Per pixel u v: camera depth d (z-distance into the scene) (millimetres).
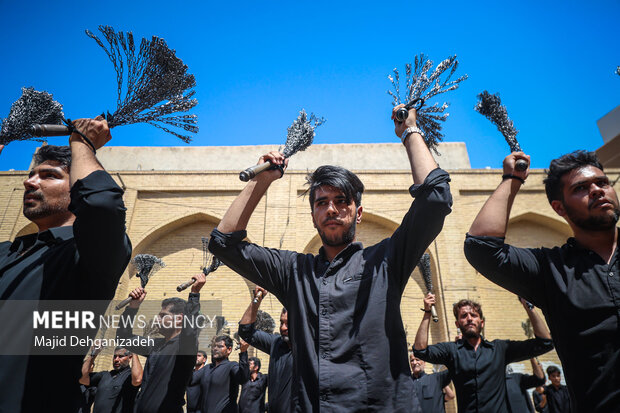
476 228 2004
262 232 11992
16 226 11805
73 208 1539
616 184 12688
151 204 12562
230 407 5141
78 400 1587
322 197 2023
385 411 1536
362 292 1766
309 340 1729
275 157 2225
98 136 1766
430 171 1818
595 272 1755
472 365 3676
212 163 15328
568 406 7137
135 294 3826
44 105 2102
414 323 11180
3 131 1995
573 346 1706
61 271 1579
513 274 1924
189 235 12469
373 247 1947
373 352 1623
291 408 1671
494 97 2328
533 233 12594
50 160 1885
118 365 4812
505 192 2029
